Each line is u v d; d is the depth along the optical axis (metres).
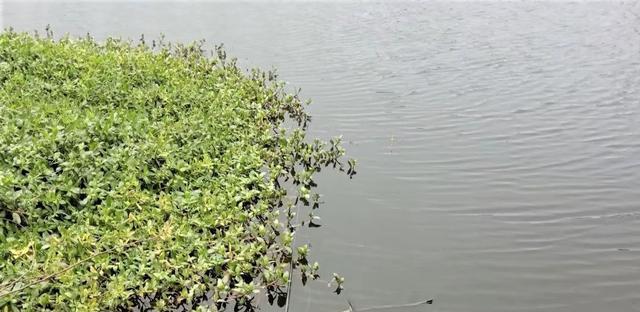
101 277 8.30
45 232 8.79
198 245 9.12
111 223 9.24
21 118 11.51
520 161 13.33
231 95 16.25
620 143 14.32
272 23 32.12
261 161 12.42
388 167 13.18
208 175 11.36
